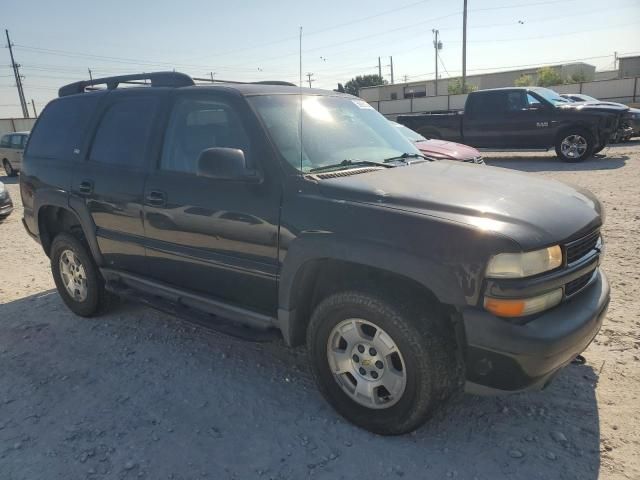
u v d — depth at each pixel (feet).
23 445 9.68
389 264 8.63
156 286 12.78
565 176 37.63
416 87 183.11
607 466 8.63
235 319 11.29
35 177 15.61
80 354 13.25
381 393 9.61
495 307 8.11
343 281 9.91
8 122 111.96
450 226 8.36
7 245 25.81
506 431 9.62
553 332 8.21
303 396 11.02
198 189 11.30
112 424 10.23
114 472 8.89
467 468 8.72
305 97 12.36
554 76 162.40
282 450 9.34
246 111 10.91
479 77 179.93
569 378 11.20
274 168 10.27
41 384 11.87
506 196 9.43
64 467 9.05
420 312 8.77
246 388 11.40
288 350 13.10
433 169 11.41
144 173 12.55
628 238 20.75
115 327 14.79
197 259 11.57
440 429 9.75
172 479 8.70
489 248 8.05
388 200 9.19
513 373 8.27
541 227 8.52
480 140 48.85
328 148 11.34
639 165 40.88
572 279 8.87
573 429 9.57
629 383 10.89
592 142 44.27
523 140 47.03
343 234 9.12
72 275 15.57
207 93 11.76
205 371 12.17
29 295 18.02
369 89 190.08
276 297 10.46
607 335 12.91
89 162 14.08
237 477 8.71
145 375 12.08
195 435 9.82
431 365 8.68
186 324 14.87
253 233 10.39
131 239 13.01
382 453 9.16
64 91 16.33
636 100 100.63
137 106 13.33
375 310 8.93
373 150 12.23
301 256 9.62
